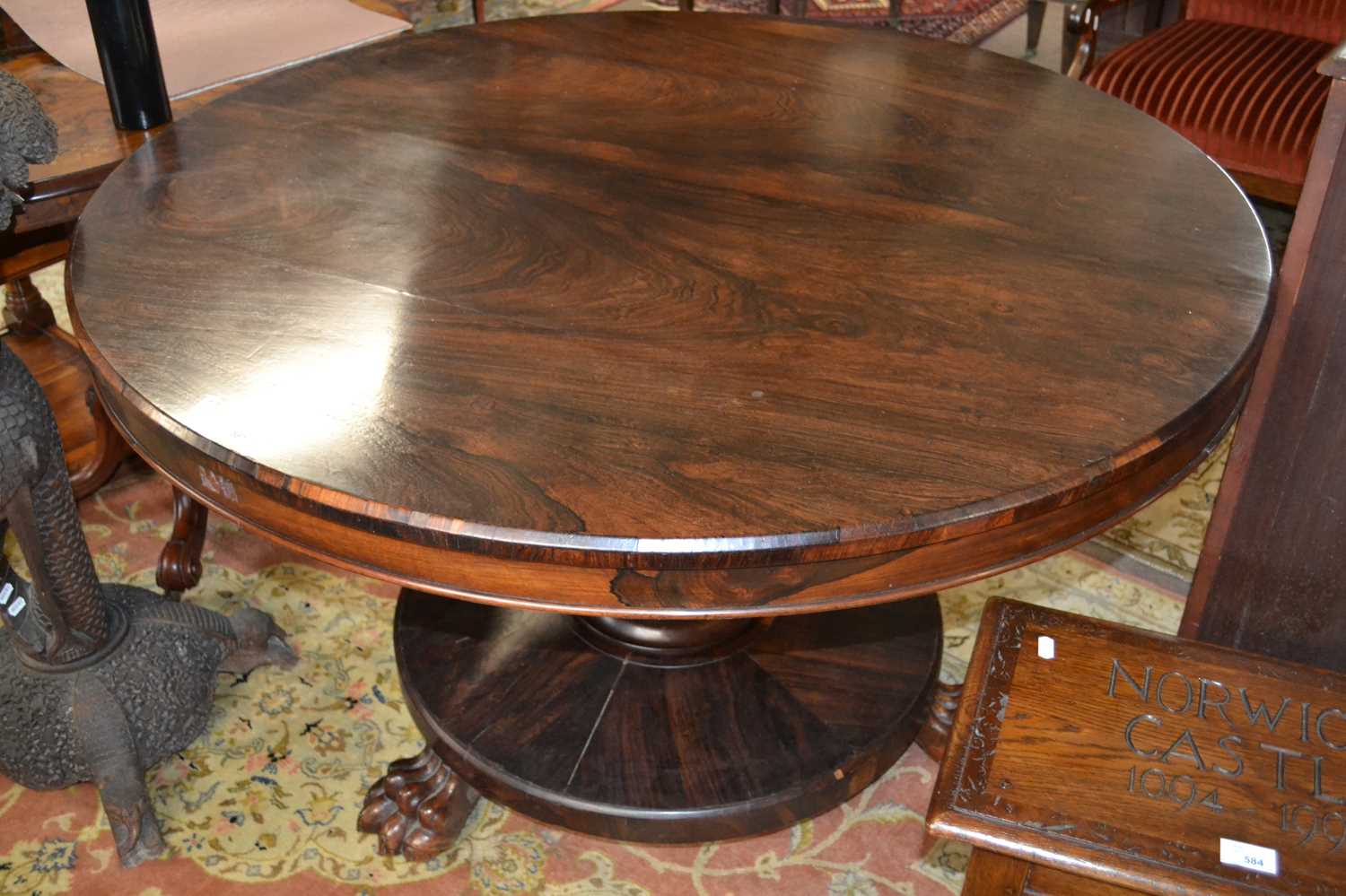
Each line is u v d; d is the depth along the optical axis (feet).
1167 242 4.64
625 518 3.36
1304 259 4.80
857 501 3.43
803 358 4.00
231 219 4.73
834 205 4.89
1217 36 9.07
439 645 5.89
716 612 3.59
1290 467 5.27
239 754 6.18
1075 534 3.86
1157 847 4.07
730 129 5.51
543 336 4.09
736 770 5.32
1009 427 3.71
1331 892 3.94
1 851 5.71
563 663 5.80
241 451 3.56
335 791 6.02
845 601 3.64
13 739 5.80
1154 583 7.14
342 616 6.94
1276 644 5.83
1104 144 5.39
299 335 4.06
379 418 3.70
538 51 6.31
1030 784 4.26
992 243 4.63
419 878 5.64
